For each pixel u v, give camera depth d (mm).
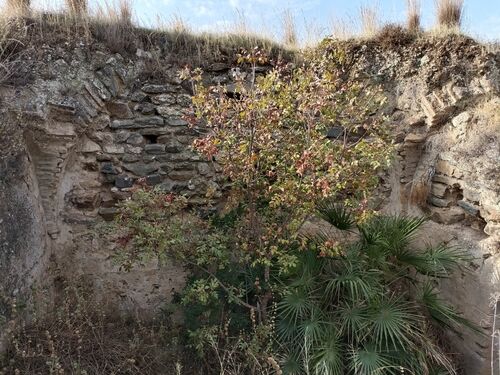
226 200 4801
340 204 4328
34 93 4121
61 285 4461
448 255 4184
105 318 4301
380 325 3615
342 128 4793
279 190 3834
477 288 4223
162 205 3871
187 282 4457
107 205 4672
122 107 4586
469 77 4953
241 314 4102
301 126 3930
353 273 3916
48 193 4402
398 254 4285
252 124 3596
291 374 3525
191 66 4879
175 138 4746
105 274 4617
